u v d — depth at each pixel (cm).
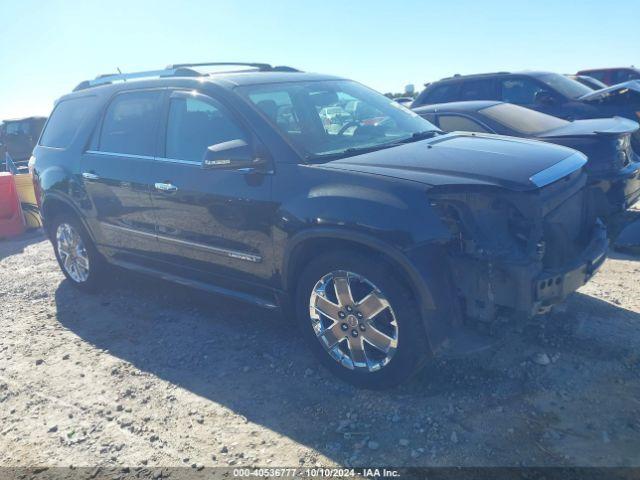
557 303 309
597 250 340
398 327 313
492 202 297
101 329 466
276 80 431
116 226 484
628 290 450
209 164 346
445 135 427
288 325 442
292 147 363
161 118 441
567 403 312
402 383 329
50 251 751
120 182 461
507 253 292
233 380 367
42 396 365
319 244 341
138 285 564
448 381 341
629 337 373
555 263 317
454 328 311
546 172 315
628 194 539
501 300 296
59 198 527
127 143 470
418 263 298
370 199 313
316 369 371
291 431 309
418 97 1015
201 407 339
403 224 300
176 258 442
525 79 884
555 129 628
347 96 452
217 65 494
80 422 333
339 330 342
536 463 268
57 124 562
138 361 404
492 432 293
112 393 363
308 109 412
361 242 310
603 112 773
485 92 915
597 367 343
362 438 297
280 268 363
